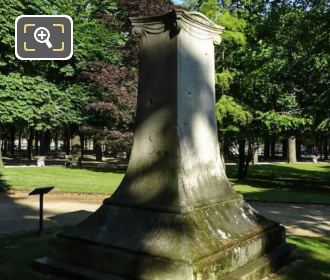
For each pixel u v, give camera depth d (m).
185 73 6.06
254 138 21.91
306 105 19.88
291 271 6.08
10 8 24.42
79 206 12.24
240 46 21.38
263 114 19.72
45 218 10.40
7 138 51.28
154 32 6.17
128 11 21.39
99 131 24.56
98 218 5.92
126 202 5.90
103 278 5.15
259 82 19.59
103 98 25.28
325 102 17.19
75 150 29.59
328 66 16.92
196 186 5.95
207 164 6.36
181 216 5.38
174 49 5.96
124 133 23.02
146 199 5.81
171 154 5.84
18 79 25.55
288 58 18.72
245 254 5.67
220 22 19.94
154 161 5.99
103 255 5.37
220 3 21.05
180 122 5.91
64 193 14.67
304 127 19.77
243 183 21.52
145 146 6.12
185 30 6.08
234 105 20.33
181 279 4.77
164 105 6.00
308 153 65.50
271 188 19.11
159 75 6.08
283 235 6.87
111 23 23.17
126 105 21.67
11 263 6.27
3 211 11.30
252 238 5.98
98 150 38.41
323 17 16.97
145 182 5.98
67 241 5.76
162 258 4.96
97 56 26.83
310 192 17.67
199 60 6.38
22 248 7.21
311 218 11.18
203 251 5.09
